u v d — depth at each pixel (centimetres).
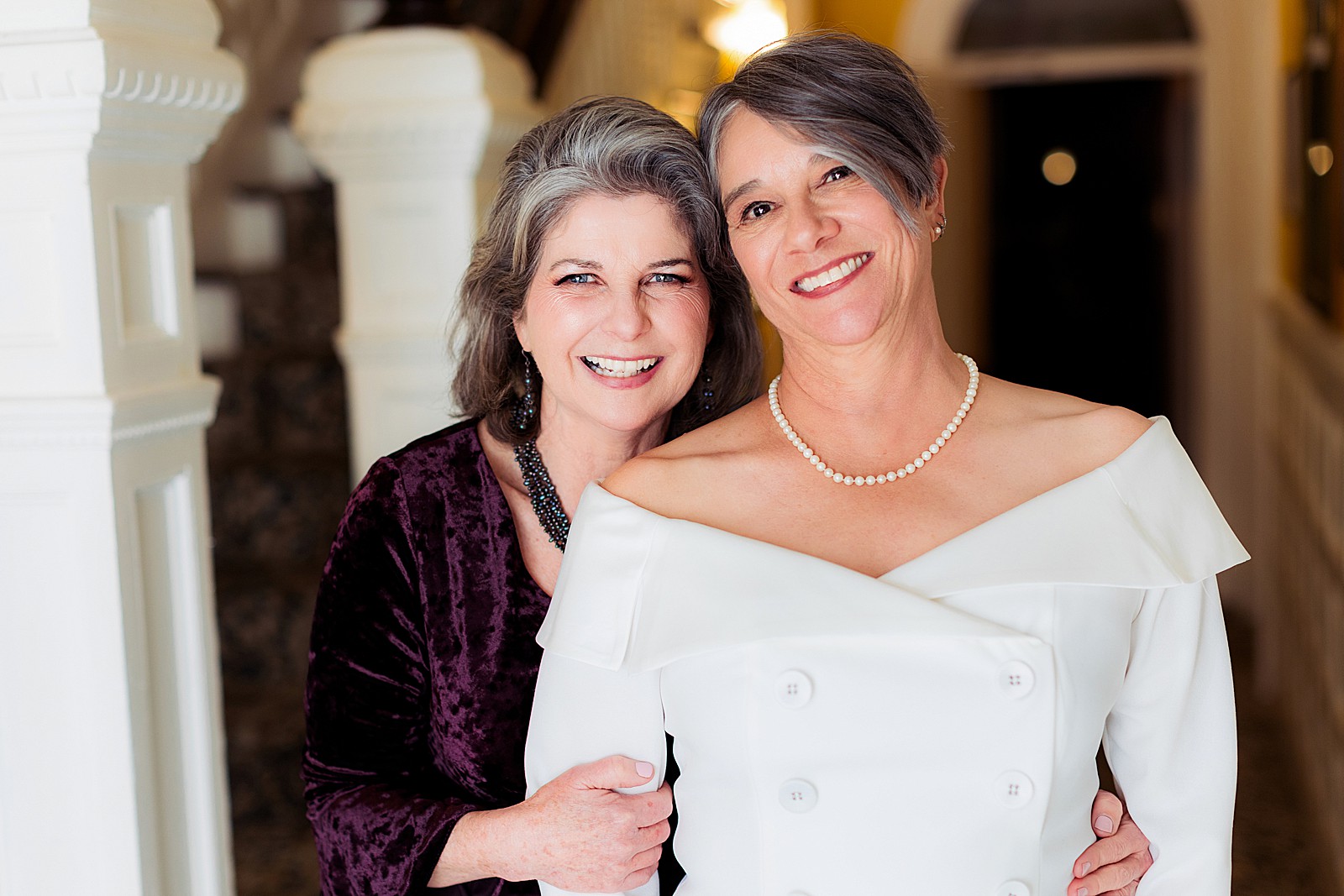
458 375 174
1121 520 129
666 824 141
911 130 127
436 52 297
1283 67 531
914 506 131
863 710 125
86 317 169
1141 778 139
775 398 140
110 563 172
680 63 537
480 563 164
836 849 126
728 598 127
